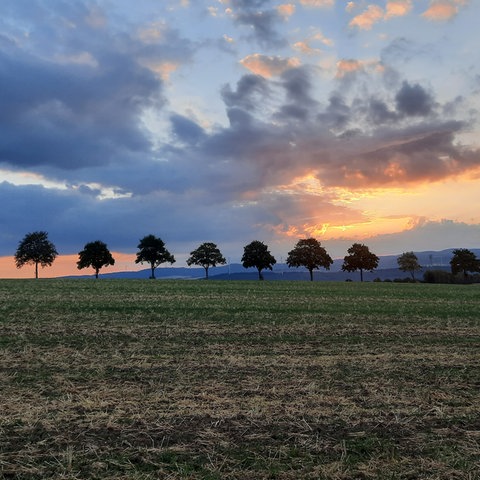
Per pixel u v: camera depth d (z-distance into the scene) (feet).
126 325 56.03
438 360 37.60
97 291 113.91
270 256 428.15
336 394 26.71
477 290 162.20
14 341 44.21
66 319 60.70
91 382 29.09
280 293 122.62
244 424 21.31
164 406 23.85
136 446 18.70
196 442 19.21
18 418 21.67
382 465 17.33
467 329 57.62
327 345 44.78
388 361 36.94
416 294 130.82
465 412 23.65
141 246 459.32
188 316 65.77
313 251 439.22
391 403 25.07
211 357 37.70
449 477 16.49
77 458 17.62
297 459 17.75
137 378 30.25
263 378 30.45
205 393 26.40
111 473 16.55
